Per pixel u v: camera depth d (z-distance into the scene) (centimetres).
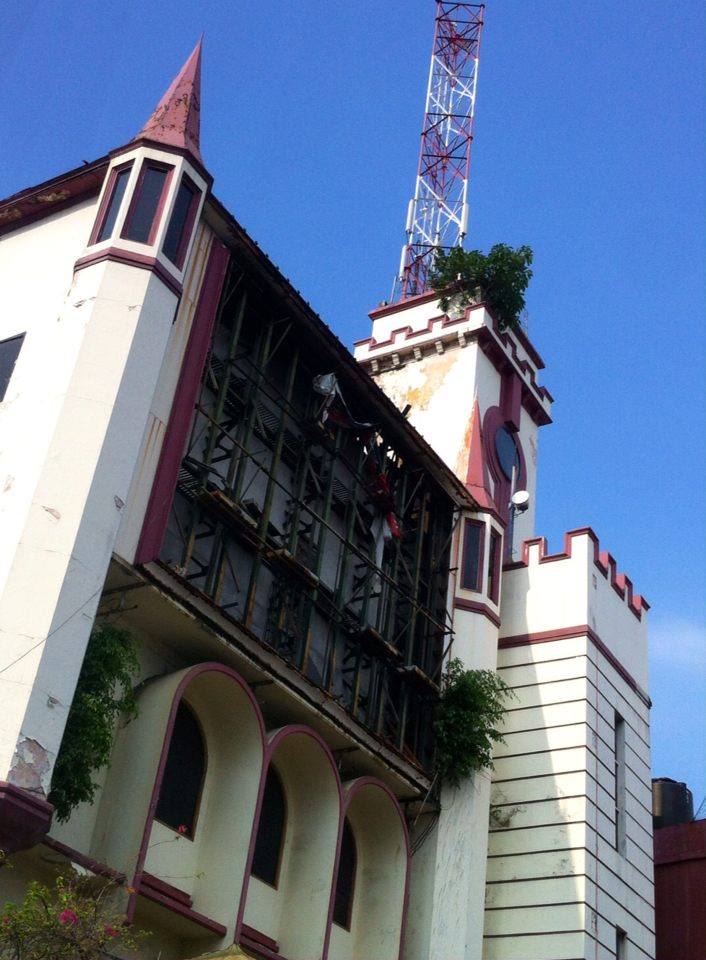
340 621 2944
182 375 2570
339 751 2917
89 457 2275
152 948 2330
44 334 2558
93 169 2731
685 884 4006
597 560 3750
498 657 3616
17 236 2878
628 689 3712
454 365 4278
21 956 1758
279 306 2912
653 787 4647
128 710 2270
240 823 2452
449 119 5603
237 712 2555
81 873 2084
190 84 2831
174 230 2608
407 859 2936
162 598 2381
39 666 2053
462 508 3606
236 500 2650
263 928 2622
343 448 3262
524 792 3350
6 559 2170
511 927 3162
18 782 1959
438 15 5884
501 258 4447
